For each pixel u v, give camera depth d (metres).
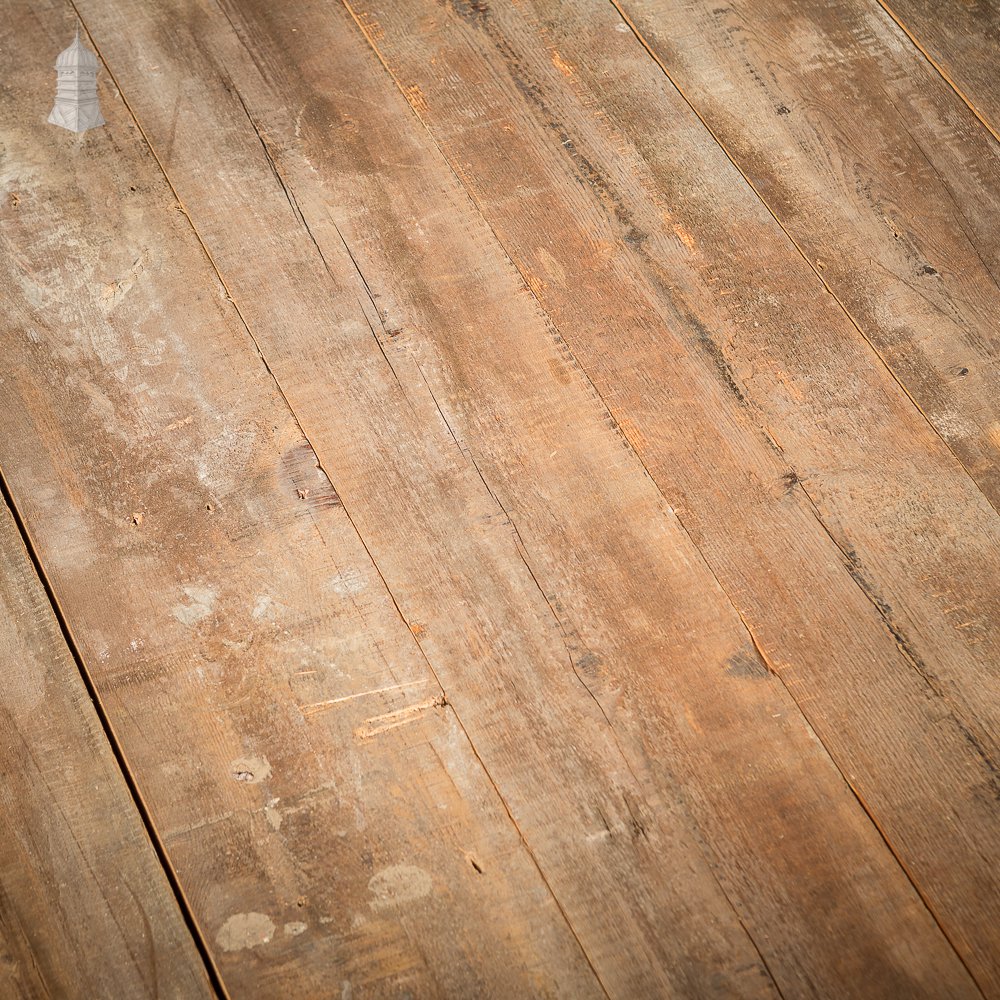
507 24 2.01
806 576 1.52
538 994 1.26
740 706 1.43
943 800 1.37
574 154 1.87
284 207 1.80
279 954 1.29
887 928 1.29
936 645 1.46
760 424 1.63
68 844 1.34
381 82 1.93
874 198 1.83
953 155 1.88
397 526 1.54
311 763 1.39
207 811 1.36
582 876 1.33
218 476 1.58
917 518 1.56
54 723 1.41
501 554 1.53
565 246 1.78
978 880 1.32
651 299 1.73
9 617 1.47
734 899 1.31
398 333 1.69
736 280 1.75
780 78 1.96
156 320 1.69
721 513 1.56
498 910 1.31
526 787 1.38
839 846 1.34
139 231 1.77
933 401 1.65
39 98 1.88
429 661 1.46
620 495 1.57
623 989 1.27
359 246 1.77
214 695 1.43
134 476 1.57
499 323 1.71
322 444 1.60
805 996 1.26
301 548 1.53
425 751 1.40
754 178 1.85
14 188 1.80
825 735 1.41
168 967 1.28
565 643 1.47
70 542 1.52
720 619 1.48
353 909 1.31
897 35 2.01
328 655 1.46
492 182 1.83
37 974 1.27
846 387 1.66
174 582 1.50
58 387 1.64
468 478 1.58
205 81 1.92
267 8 2.01
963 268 1.76
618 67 1.96
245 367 1.66
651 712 1.42
